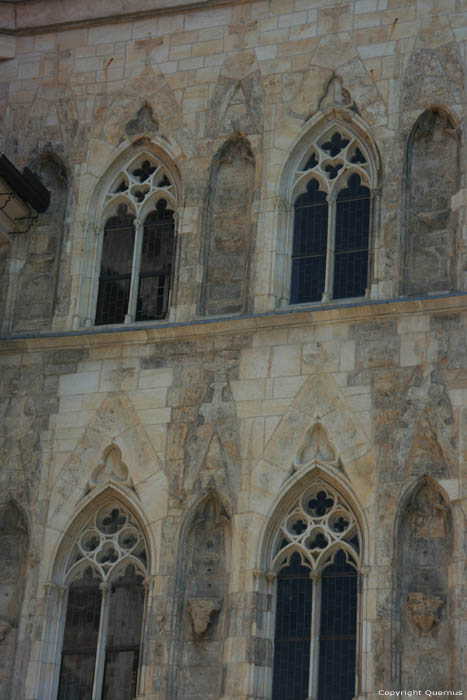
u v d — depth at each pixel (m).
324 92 60.25
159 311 60.25
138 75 62.94
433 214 57.62
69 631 56.62
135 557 56.81
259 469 55.81
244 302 58.66
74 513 57.41
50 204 62.56
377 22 60.44
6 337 60.38
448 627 52.28
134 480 57.12
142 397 58.09
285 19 61.66
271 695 53.69
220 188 60.69
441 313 55.66
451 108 58.53
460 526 52.91
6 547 58.03
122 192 62.03
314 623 54.03
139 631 56.09
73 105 63.38
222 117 61.22
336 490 55.19
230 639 54.12
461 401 54.47
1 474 58.69
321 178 59.66
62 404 58.94
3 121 63.88
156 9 63.44
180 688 54.34
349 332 56.44
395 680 51.91
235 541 55.16
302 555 55.00
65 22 64.44
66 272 61.12
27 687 55.66
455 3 59.78
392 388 55.31
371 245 57.75
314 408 55.94
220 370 57.47
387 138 58.81
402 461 54.38
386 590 52.91
